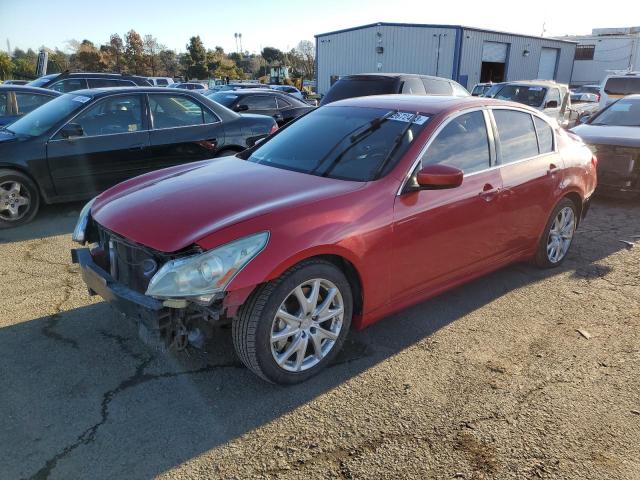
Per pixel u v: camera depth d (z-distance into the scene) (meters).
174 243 2.72
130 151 6.52
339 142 3.78
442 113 3.72
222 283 2.62
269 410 2.83
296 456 2.50
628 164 7.30
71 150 6.16
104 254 3.29
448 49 31.58
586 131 7.92
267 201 3.05
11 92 8.77
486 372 3.22
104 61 60.84
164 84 32.16
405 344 3.54
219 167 3.89
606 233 6.21
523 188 4.19
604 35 47.38
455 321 3.88
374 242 3.14
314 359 3.10
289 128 4.37
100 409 2.81
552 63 39.12
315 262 2.93
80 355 3.31
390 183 3.29
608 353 3.48
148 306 2.69
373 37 33.38
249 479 2.36
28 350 3.36
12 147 5.84
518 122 4.34
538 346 3.55
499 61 34.56
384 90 10.05
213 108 7.21
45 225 6.06
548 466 2.46
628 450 2.58
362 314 3.26
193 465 2.44
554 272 4.88
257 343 2.79
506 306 4.15
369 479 2.37
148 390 2.98
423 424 2.74
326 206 3.01
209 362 3.27
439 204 3.49
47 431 2.64
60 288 4.30
